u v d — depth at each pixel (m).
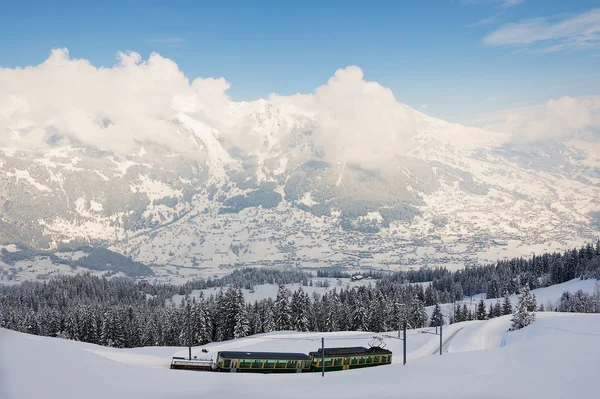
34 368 34.38
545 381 32.88
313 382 42.12
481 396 29.92
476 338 108.56
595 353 43.44
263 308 160.38
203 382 39.53
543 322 107.12
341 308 156.25
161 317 164.38
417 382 37.00
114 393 31.22
